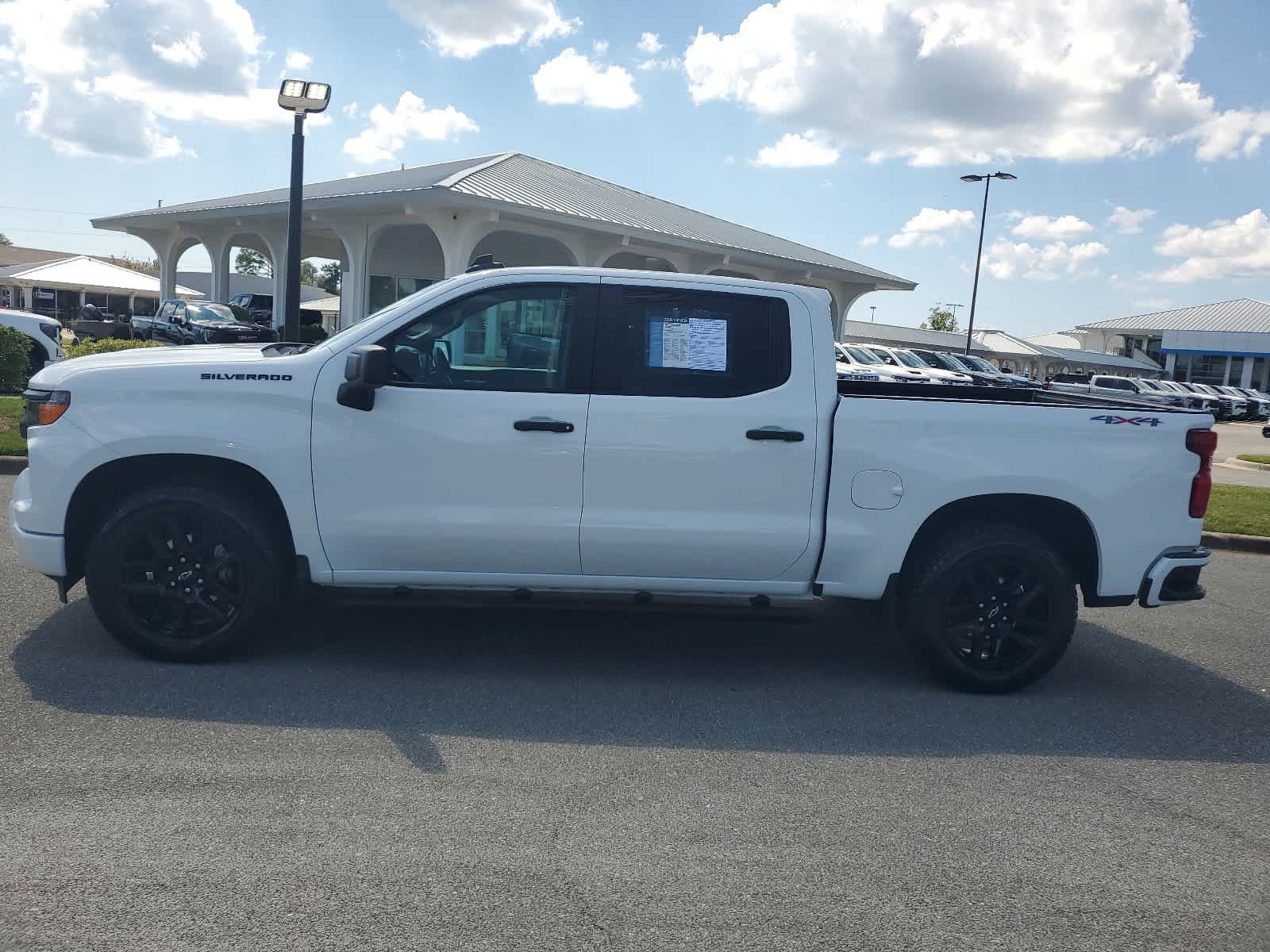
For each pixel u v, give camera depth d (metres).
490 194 20.94
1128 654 6.32
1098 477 5.18
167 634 5.00
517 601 5.14
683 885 3.26
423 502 4.96
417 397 4.94
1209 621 7.25
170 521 4.89
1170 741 4.84
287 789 3.78
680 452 4.99
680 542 5.04
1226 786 4.33
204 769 3.91
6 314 16.97
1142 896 3.36
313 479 4.91
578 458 4.96
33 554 4.92
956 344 68.50
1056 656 5.28
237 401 4.88
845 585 5.19
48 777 3.77
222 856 3.28
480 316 5.04
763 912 3.13
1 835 3.33
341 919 2.97
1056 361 69.00
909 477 5.09
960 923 3.13
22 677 4.75
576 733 4.52
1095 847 3.69
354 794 3.77
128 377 4.88
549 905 3.10
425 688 4.96
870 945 2.99
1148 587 5.28
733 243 27.64
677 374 5.06
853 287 33.91
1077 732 4.89
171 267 35.44
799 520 5.09
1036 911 3.23
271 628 5.72
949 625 5.24
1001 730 4.86
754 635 6.24
